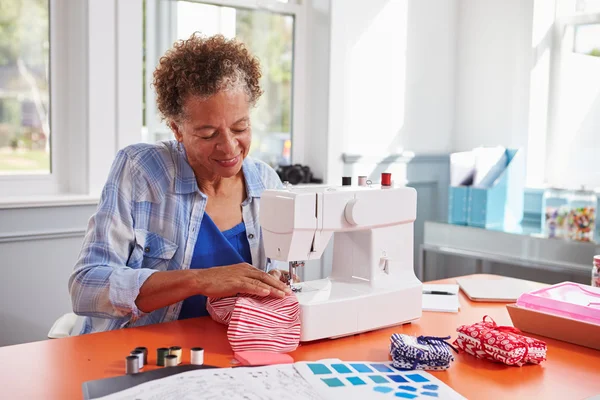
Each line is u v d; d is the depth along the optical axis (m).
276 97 3.43
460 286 1.94
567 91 3.41
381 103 3.57
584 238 2.90
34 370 1.21
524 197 3.51
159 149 1.71
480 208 3.27
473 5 3.74
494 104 3.67
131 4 2.78
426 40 3.72
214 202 1.75
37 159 2.76
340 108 3.40
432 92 3.79
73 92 2.77
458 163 3.36
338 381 1.15
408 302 1.54
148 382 1.09
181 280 1.44
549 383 1.20
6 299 2.56
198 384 1.08
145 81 2.94
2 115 2.67
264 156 3.42
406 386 1.14
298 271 3.31
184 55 1.50
